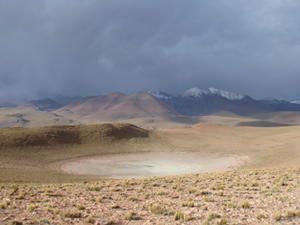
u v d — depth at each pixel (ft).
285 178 98.94
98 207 59.77
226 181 98.12
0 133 327.26
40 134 336.49
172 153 330.75
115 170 237.86
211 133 464.24
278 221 47.57
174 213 53.47
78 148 327.47
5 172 184.96
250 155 310.45
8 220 48.49
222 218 47.85
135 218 50.60
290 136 410.11
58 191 81.61
